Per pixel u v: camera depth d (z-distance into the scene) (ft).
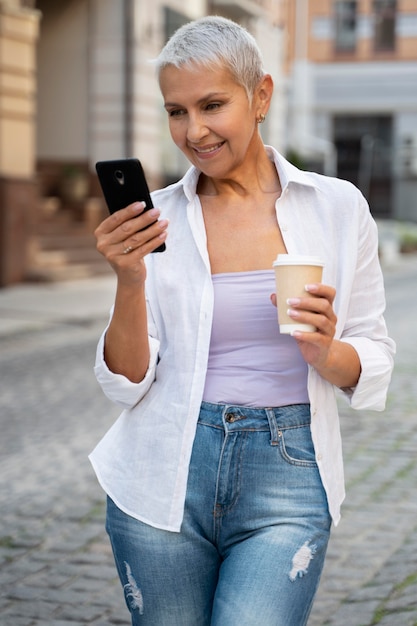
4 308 45.73
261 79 7.38
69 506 17.70
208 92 7.07
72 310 45.62
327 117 131.44
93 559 15.16
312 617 12.66
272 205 7.67
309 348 7.09
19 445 22.11
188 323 7.40
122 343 7.35
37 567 14.88
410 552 14.74
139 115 68.03
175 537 7.39
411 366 31.65
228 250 7.54
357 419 24.18
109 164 6.93
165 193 7.82
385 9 127.24
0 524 16.81
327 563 14.52
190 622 7.53
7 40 53.83
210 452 7.31
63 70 68.49
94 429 23.52
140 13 67.56
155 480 7.41
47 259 57.41
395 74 127.75
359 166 131.85
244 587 6.98
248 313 7.36
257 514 7.30
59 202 65.72
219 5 79.97
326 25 129.08
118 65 67.15
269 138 93.66
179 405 7.39
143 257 7.19
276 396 7.37
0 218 53.52
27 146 55.98
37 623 12.90
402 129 128.98
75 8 67.87
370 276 7.79
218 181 7.68
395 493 17.93
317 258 6.77
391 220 127.75
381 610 12.66
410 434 22.52
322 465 7.37
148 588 7.48
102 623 12.90
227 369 7.39
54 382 29.50
